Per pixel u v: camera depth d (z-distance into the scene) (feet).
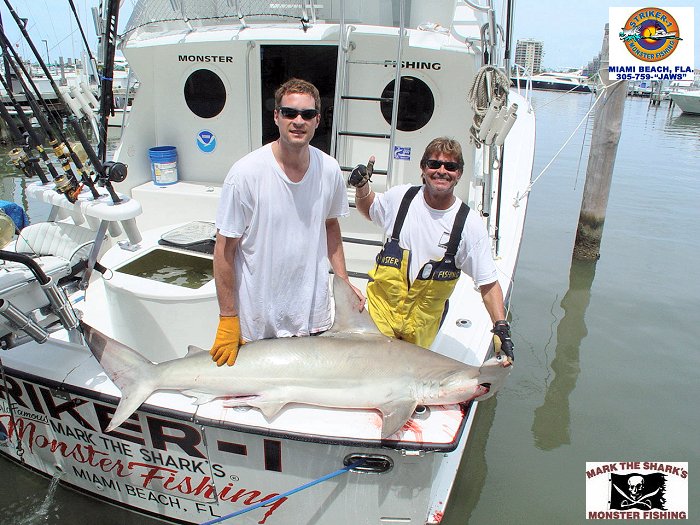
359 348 7.21
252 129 13.98
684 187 35.83
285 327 7.70
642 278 21.66
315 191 7.12
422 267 7.48
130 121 13.94
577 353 16.38
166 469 8.04
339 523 7.73
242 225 6.85
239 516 8.15
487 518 10.42
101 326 10.23
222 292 7.02
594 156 22.27
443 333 9.19
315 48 12.96
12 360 8.12
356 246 12.77
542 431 12.98
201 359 7.36
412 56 12.36
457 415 7.10
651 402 14.08
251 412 7.14
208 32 13.14
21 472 9.95
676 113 87.10
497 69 9.43
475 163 13.07
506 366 6.53
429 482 7.18
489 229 11.93
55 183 8.46
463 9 12.63
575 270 22.47
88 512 9.38
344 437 6.79
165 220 14.16
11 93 8.63
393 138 10.65
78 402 7.89
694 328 17.74
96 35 12.35
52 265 8.86
